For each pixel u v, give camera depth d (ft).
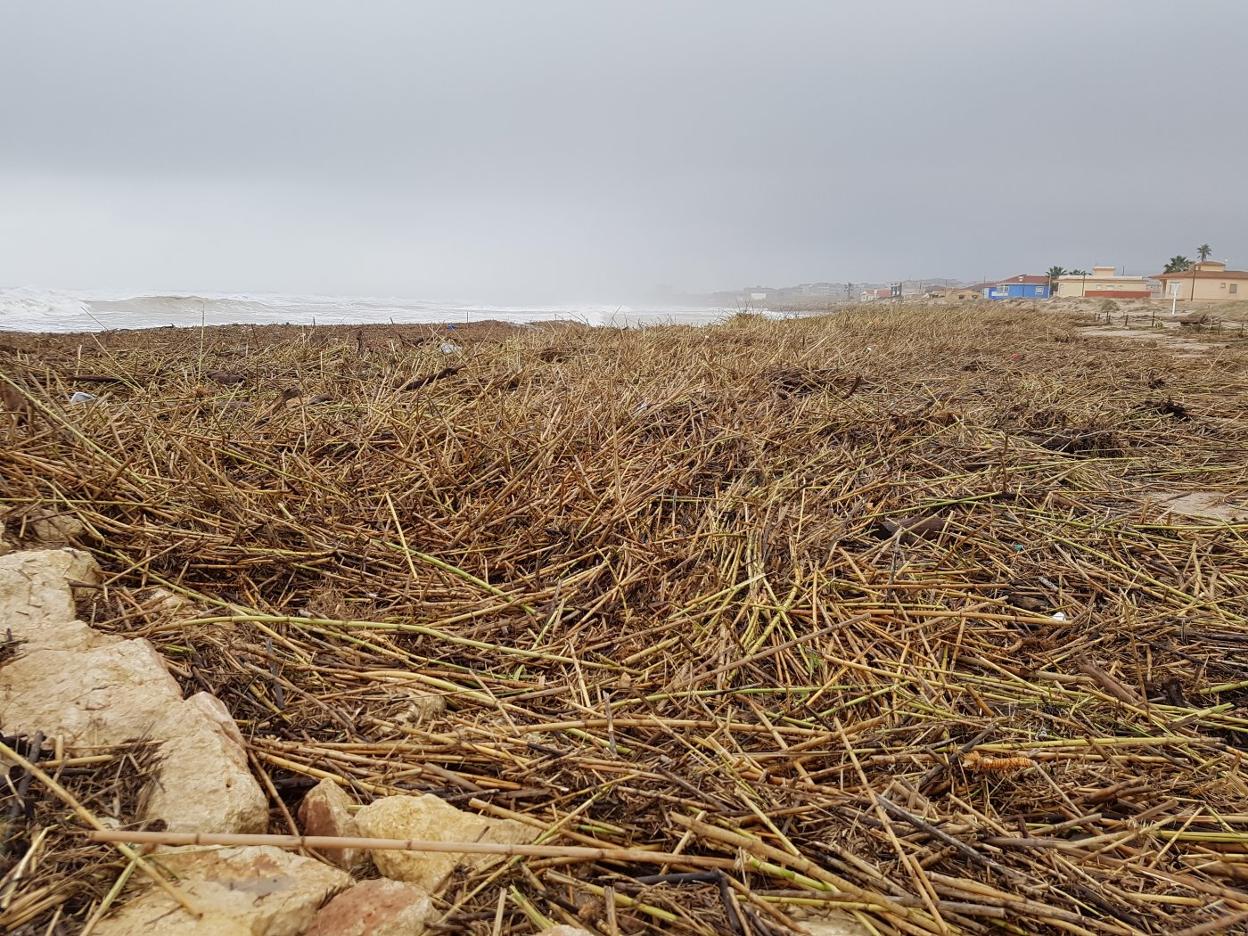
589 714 8.49
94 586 9.36
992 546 13.53
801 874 6.35
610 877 6.25
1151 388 29.94
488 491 14.34
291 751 7.42
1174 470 18.61
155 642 8.79
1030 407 24.03
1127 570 12.80
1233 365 37.45
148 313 75.05
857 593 11.66
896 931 5.84
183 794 6.22
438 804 6.52
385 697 8.52
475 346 29.32
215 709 7.32
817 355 30.76
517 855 6.18
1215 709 8.96
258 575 11.11
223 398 18.70
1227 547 13.83
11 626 8.12
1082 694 9.35
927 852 6.63
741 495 14.49
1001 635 10.89
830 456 17.51
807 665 9.70
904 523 14.08
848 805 7.16
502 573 12.07
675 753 7.99
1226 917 5.83
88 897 5.32
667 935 5.77
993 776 7.84
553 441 15.96
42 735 6.51
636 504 13.69
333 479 14.11
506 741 7.86
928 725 8.52
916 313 76.13
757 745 8.27
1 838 5.61
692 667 9.59
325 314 93.09
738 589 11.03
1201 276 179.83
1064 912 5.90
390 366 24.71
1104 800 7.57
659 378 22.94
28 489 11.27
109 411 15.20
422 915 5.42
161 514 11.75
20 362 18.56
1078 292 204.03
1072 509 15.58
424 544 12.46
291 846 5.95
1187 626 10.89
